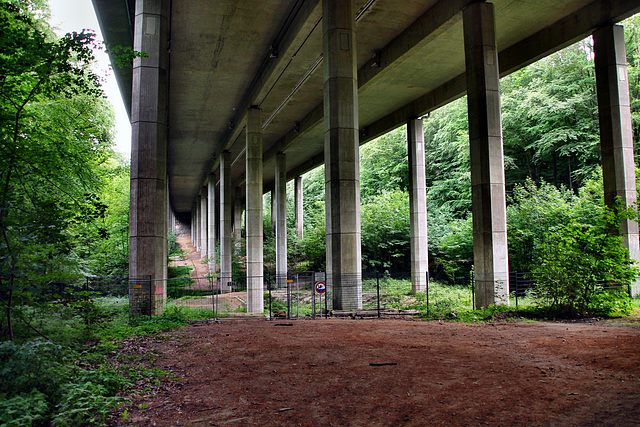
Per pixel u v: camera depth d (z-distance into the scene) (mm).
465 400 5965
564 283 14031
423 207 29938
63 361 6848
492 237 16828
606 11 17766
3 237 6750
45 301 8031
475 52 17188
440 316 15102
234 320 16188
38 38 7309
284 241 43000
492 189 16875
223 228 41469
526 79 37938
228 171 41875
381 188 53531
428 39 19938
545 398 5863
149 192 17172
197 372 7938
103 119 20078
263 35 22781
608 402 5547
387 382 6945
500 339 10180
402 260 38062
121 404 6094
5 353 5840
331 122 17531
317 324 13914
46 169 7875
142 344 10688
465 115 42406
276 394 6551
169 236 67062
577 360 7762
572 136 30469
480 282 17172
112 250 30172
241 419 5594
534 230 25141
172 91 30266
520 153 38438
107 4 19719
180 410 5957
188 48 24000
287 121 36406
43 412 5301
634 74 28141
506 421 5172
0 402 4996
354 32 17828
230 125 37250
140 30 17531
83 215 7934
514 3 18125
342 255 17266
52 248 6930
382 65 23391
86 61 7789
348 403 6055
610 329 10883
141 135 17203
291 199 80312
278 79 26641
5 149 7129
